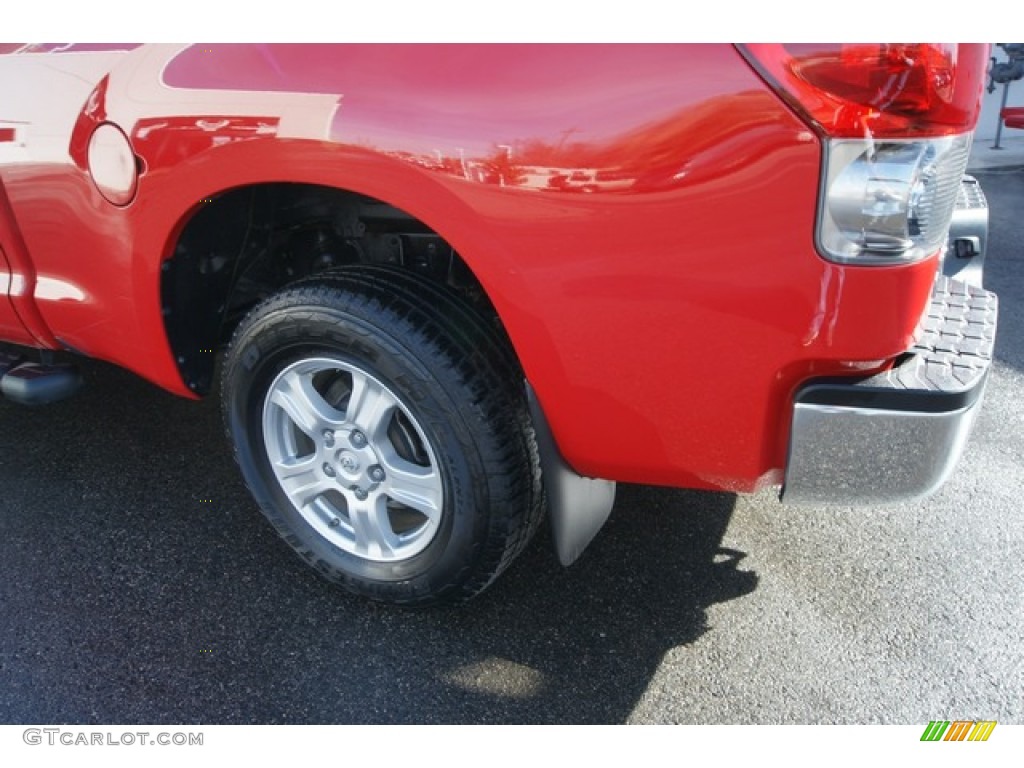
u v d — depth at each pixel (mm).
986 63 1593
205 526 2652
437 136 1679
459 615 2316
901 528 2629
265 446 2311
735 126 1497
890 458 1655
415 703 2068
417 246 2283
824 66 1446
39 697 2076
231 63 1867
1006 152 7238
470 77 1658
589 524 2123
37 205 2271
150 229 2072
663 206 1567
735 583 2414
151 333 2271
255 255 2354
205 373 2469
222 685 2111
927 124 1483
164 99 1940
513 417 1990
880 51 1433
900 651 2193
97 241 2203
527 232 1676
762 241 1537
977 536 2592
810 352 1592
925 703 2055
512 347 2074
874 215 1496
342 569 2293
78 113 2092
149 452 3012
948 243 2734
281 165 1835
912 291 1556
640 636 2246
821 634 2244
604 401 1789
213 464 2949
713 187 1530
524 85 1623
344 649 2215
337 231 2336
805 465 1692
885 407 1611
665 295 1630
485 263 1738
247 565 2496
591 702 2070
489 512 2023
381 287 1986
